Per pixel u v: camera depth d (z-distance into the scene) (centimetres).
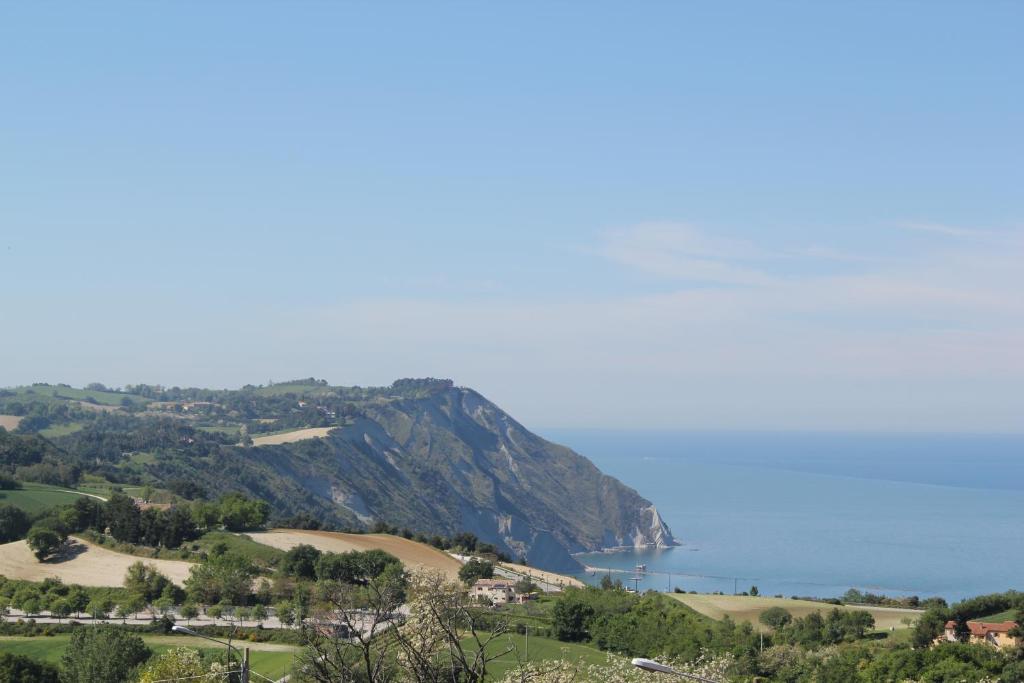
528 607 12412
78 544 15412
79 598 11988
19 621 11144
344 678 4744
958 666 9206
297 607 10881
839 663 9731
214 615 11619
